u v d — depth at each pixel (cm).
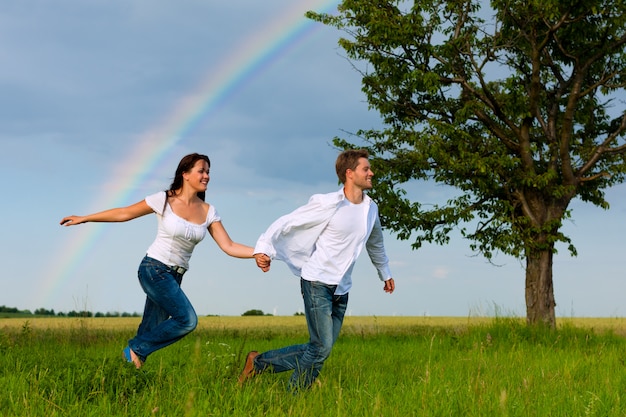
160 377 518
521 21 1557
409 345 1170
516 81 1566
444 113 1662
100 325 1970
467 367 773
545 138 1697
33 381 491
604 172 1599
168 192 628
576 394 539
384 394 533
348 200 569
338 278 559
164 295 612
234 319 3378
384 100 1648
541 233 1572
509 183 1577
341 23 1598
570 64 1638
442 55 1565
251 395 480
